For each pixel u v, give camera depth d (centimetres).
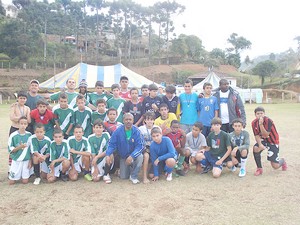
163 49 6819
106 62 5650
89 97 688
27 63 4812
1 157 724
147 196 463
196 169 612
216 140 581
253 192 475
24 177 530
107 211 406
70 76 1728
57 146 545
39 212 405
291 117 1680
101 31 6638
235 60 6656
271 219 375
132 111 649
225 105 659
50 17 6138
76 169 558
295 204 423
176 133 580
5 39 4956
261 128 565
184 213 397
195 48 6450
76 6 6544
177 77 4975
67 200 448
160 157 545
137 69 5475
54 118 597
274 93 4262
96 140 566
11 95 3634
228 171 610
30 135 552
